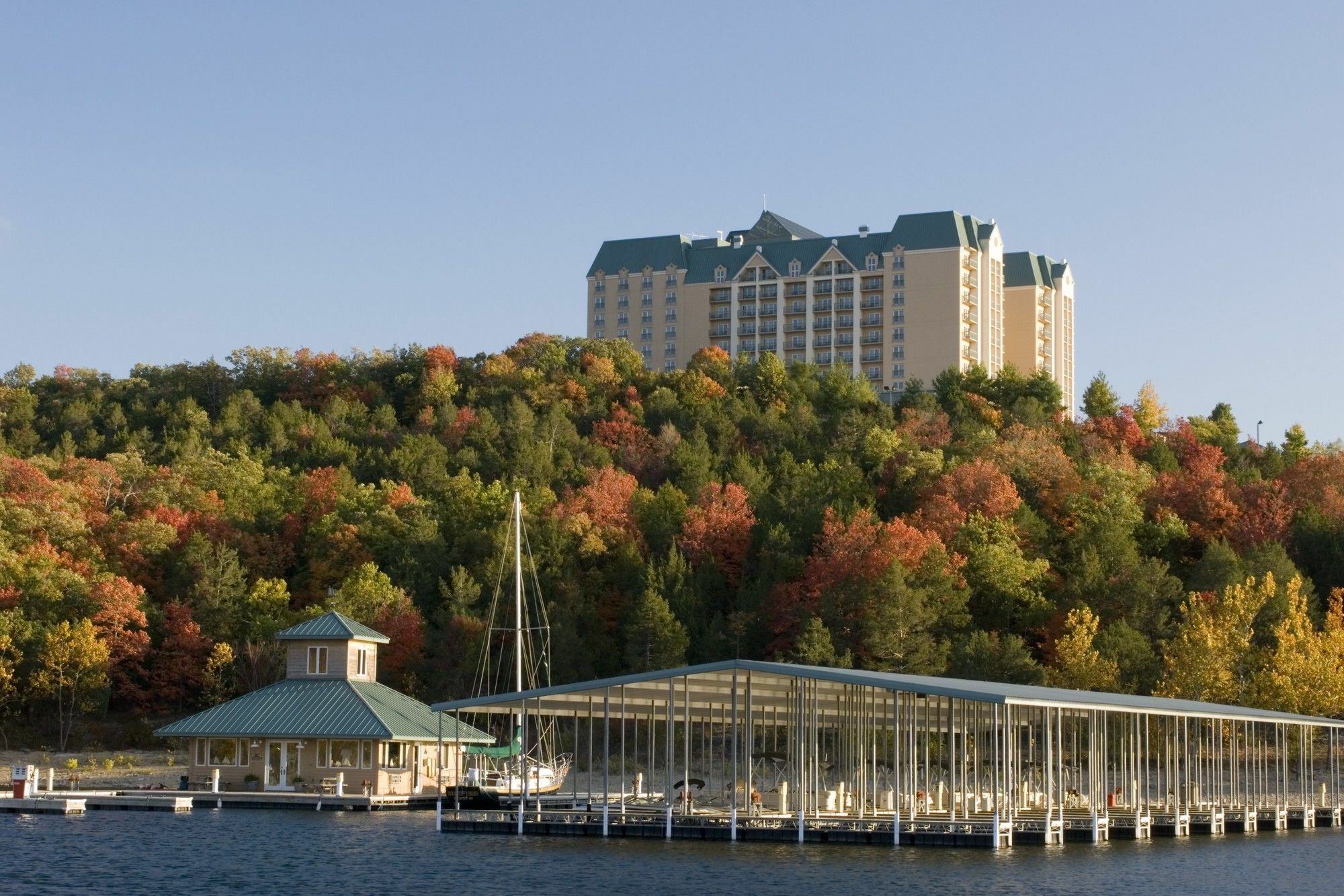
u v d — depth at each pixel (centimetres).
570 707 7106
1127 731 8375
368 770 8412
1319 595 12081
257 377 19512
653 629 10831
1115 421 17675
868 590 10950
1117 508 13000
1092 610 11194
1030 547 12588
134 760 10562
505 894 4797
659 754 11188
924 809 7069
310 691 8762
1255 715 7394
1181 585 11288
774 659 10769
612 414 17625
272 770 8581
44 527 12425
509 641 11356
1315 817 7938
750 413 17488
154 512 13088
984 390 19600
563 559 12225
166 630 11650
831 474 14475
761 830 6103
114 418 16912
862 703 7256
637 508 13325
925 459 14625
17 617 11144
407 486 13575
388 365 19612
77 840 6200
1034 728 9106
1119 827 6700
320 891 4859
